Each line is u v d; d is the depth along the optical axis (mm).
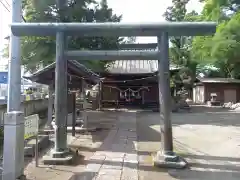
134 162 6383
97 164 6188
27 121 5406
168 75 6422
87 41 18969
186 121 14938
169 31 6328
